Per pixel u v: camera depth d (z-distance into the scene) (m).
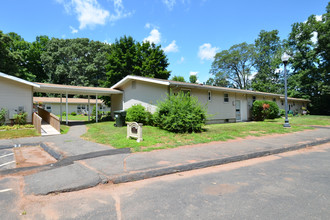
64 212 2.73
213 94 16.02
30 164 5.27
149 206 2.90
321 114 31.42
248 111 19.59
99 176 3.94
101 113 23.59
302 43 32.22
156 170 4.34
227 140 8.17
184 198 3.16
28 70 41.56
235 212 2.68
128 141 7.70
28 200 3.09
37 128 10.73
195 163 4.86
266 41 42.41
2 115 11.11
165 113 10.93
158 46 32.56
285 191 3.39
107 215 2.64
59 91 15.64
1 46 22.98
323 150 6.98
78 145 7.27
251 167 4.92
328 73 29.47
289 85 34.38
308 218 2.51
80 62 40.66
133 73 28.50
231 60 45.16
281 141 7.94
